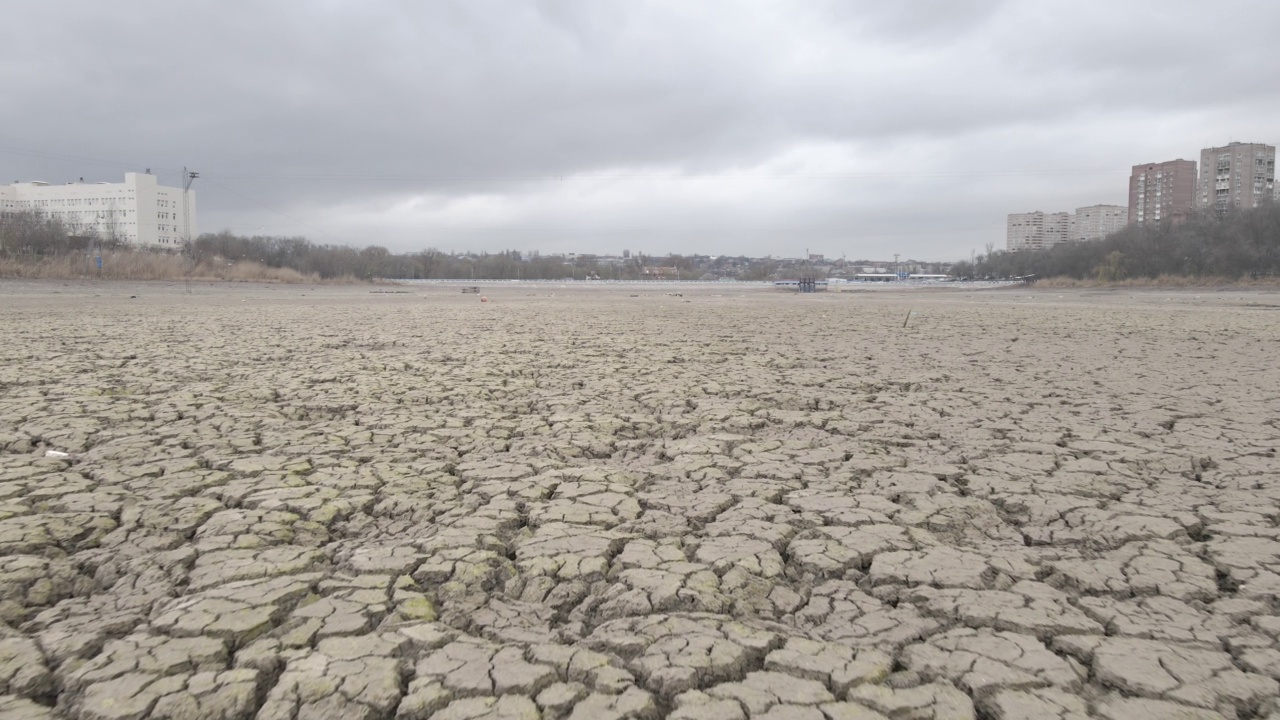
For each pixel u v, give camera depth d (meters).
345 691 2.15
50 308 18.67
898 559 3.16
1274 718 2.09
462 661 2.32
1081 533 3.51
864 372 8.65
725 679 2.28
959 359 9.99
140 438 5.12
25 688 2.19
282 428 5.54
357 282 62.03
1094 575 3.02
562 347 11.21
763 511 3.77
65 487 3.99
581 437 5.36
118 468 4.40
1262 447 5.11
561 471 4.47
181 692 2.15
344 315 18.91
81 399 6.34
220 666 2.30
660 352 10.62
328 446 5.04
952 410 6.37
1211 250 51.28
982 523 3.68
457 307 24.72
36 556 3.12
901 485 4.22
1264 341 12.69
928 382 7.89
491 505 3.84
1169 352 10.92
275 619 2.60
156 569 3.02
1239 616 2.67
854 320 18.92
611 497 3.98
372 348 10.82
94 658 2.32
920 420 5.99
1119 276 56.53
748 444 5.15
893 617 2.67
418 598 2.76
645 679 2.26
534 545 3.30
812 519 3.65
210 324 14.73
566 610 2.77
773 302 32.69
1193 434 5.49
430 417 5.96
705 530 3.53
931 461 4.77
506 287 63.31
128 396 6.61
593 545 3.31
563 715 2.06
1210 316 20.16
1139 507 3.87
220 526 3.50
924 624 2.62
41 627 2.56
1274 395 7.12
